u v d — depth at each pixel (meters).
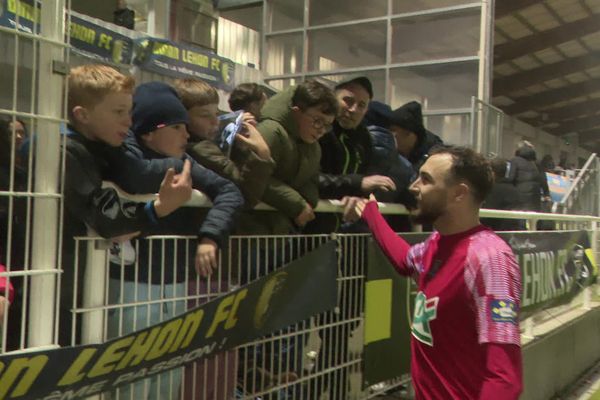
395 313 2.79
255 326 1.96
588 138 33.50
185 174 1.71
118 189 1.68
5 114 1.35
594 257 6.00
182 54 7.08
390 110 3.20
